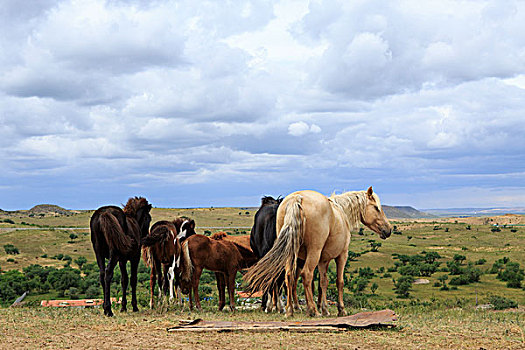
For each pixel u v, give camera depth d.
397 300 43.12
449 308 17.50
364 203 11.56
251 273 9.34
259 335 7.56
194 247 12.59
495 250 97.44
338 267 10.81
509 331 8.30
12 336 7.32
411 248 101.31
